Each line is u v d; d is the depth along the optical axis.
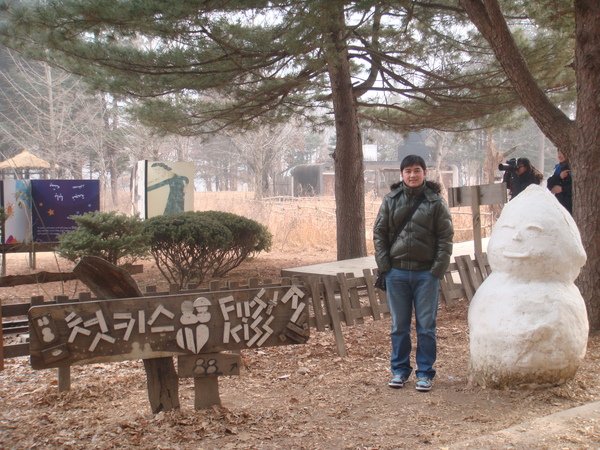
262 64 9.99
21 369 6.03
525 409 4.41
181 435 4.01
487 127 13.53
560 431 3.88
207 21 8.45
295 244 16.92
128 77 10.04
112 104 31.12
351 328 7.52
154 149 27.19
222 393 5.09
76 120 30.84
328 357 6.25
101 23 8.52
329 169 47.66
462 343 6.65
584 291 6.65
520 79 6.76
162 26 8.46
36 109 30.06
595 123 6.43
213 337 4.30
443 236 5.05
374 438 4.00
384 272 5.22
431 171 37.09
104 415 4.58
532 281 4.76
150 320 4.16
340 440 3.98
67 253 8.57
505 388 4.76
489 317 4.82
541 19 9.02
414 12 10.41
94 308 4.06
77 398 5.04
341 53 9.04
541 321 4.61
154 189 12.17
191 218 10.14
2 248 11.19
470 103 11.67
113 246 8.59
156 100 11.41
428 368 5.10
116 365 6.15
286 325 4.46
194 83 10.09
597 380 4.96
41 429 4.27
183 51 9.41
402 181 5.25
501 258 4.86
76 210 12.00
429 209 5.05
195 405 4.45
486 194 7.79
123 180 53.94
